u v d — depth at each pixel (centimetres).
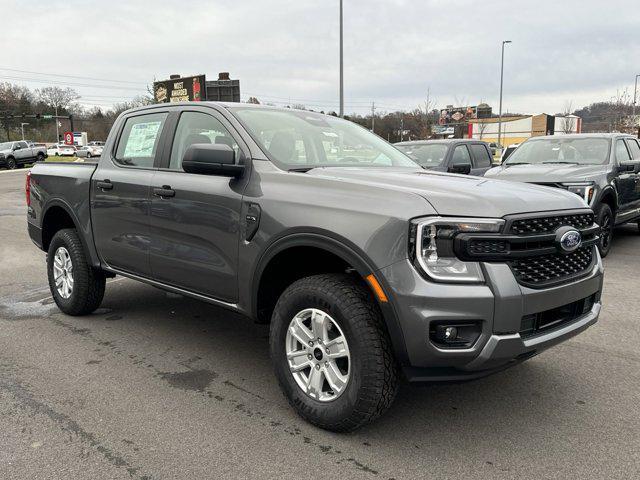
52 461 277
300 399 314
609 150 876
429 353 267
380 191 294
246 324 502
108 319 514
